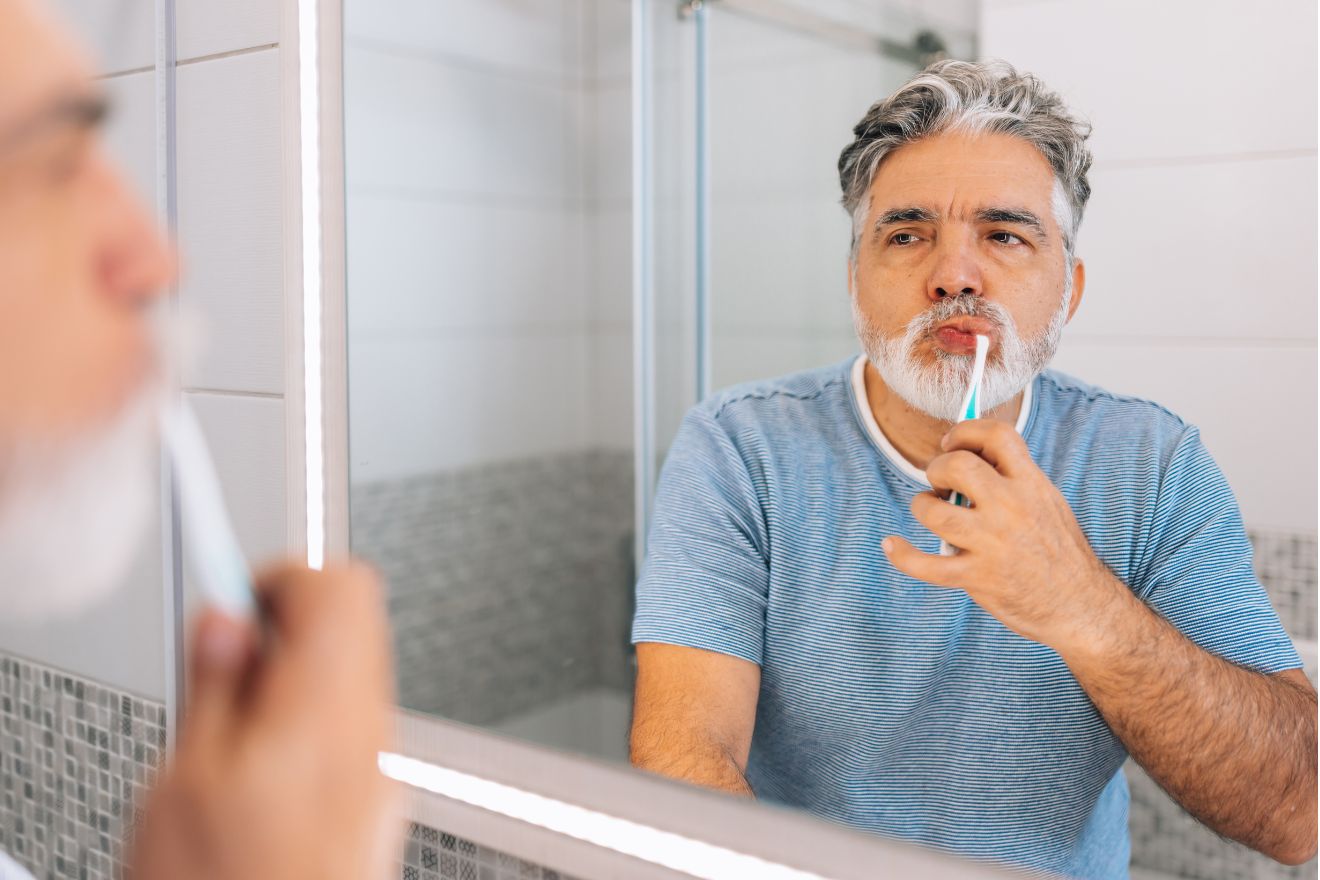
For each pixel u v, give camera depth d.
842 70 0.92
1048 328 0.73
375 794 0.18
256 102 0.87
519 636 1.09
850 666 0.76
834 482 0.78
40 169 0.14
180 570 0.93
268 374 0.89
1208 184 0.69
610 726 1.10
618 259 1.10
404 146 1.02
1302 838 0.59
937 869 0.58
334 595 0.18
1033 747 0.71
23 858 1.13
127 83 0.96
